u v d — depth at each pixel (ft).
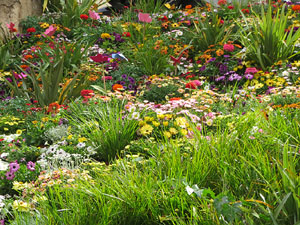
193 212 8.19
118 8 45.68
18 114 17.33
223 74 22.29
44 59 23.67
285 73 20.20
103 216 8.51
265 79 21.34
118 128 13.89
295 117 13.00
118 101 17.26
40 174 11.11
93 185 9.70
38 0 37.37
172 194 8.96
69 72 23.27
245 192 9.32
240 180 9.58
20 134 14.60
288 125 12.69
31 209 9.18
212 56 25.29
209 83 22.67
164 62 23.90
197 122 13.85
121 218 8.87
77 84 21.31
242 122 12.44
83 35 30.55
